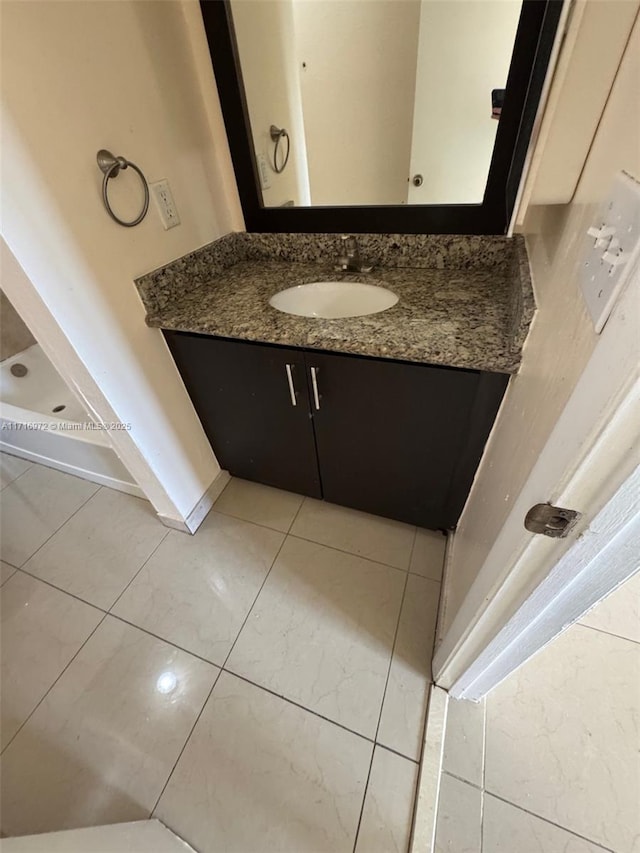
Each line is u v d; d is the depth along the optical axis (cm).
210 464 158
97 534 158
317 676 111
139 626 127
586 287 43
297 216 129
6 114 71
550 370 55
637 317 28
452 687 101
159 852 82
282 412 124
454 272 121
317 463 135
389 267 129
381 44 97
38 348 215
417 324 97
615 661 107
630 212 33
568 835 83
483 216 111
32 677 118
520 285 87
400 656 113
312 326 101
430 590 128
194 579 139
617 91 43
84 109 84
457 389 94
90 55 83
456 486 119
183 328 110
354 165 117
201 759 100
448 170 108
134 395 114
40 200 80
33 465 194
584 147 51
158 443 128
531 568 53
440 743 95
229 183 129
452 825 86
